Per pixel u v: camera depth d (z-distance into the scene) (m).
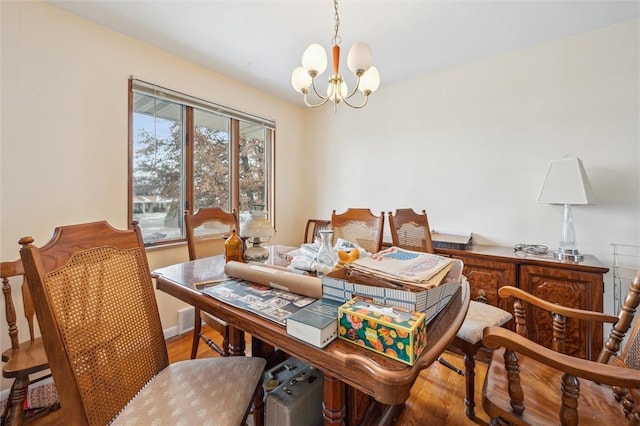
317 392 1.19
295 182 3.54
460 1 1.69
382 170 3.02
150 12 1.77
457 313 0.88
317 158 3.53
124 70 2.01
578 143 2.08
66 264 0.82
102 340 0.86
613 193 1.98
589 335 1.54
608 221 1.99
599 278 1.68
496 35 2.06
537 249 2.12
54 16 1.69
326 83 2.88
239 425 0.82
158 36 2.03
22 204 1.60
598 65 2.00
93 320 0.85
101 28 1.89
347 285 0.84
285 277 1.00
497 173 2.40
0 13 1.51
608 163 1.99
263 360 1.11
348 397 1.14
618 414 0.91
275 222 3.29
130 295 1.00
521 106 2.28
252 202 3.08
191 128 2.47
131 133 2.06
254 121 3.00
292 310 0.87
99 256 0.93
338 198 3.37
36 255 0.74
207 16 1.81
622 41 1.93
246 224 1.42
